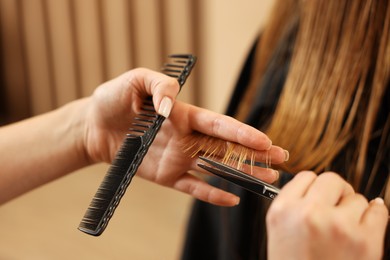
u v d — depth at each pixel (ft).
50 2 6.25
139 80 1.57
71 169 1.96
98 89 1.73
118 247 4.58
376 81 1.67
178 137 1.59
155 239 4.66
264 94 2.11
